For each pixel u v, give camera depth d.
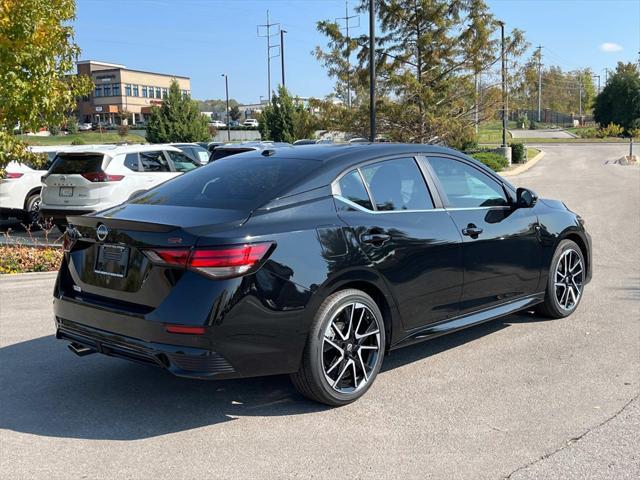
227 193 4.46
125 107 119.94
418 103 22.66
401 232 4.69
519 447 3.80
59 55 10.34
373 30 19.12
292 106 43.19
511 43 22.89
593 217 14.49
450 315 5.14
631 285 7.90
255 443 3.89
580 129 97.88
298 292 4.07
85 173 12.10
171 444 3.89
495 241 5.41
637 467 3.55
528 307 6.00
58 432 4.06
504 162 32.84
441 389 4.71
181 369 3.91
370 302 4.50
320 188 4.46
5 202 13.94
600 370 5.04
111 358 5.45
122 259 4.17
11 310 6.97
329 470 3.55
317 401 4.41
